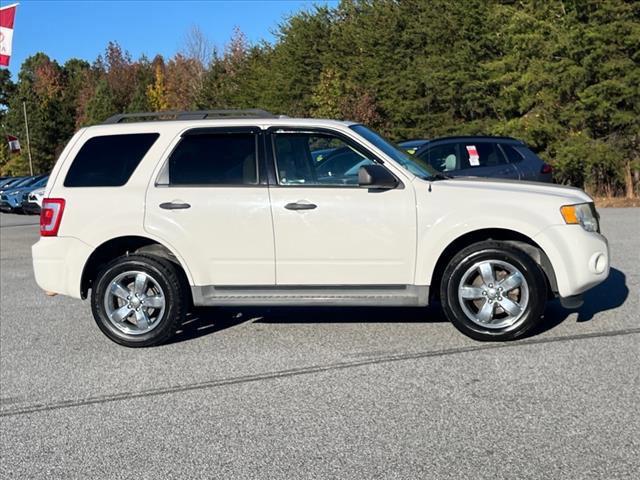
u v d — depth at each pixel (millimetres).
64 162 6527
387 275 6055
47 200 6457
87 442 4379
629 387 4859
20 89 76062
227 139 6344
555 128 20469
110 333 6406
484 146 12250
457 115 28781
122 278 6375
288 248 6109
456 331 6445
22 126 74375
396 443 4141
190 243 6207
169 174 6332
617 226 13586
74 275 6387
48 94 80500
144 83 74812
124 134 6504
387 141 6734
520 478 3666
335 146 6230
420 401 4773
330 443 4184
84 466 4051
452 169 12141
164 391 5238
